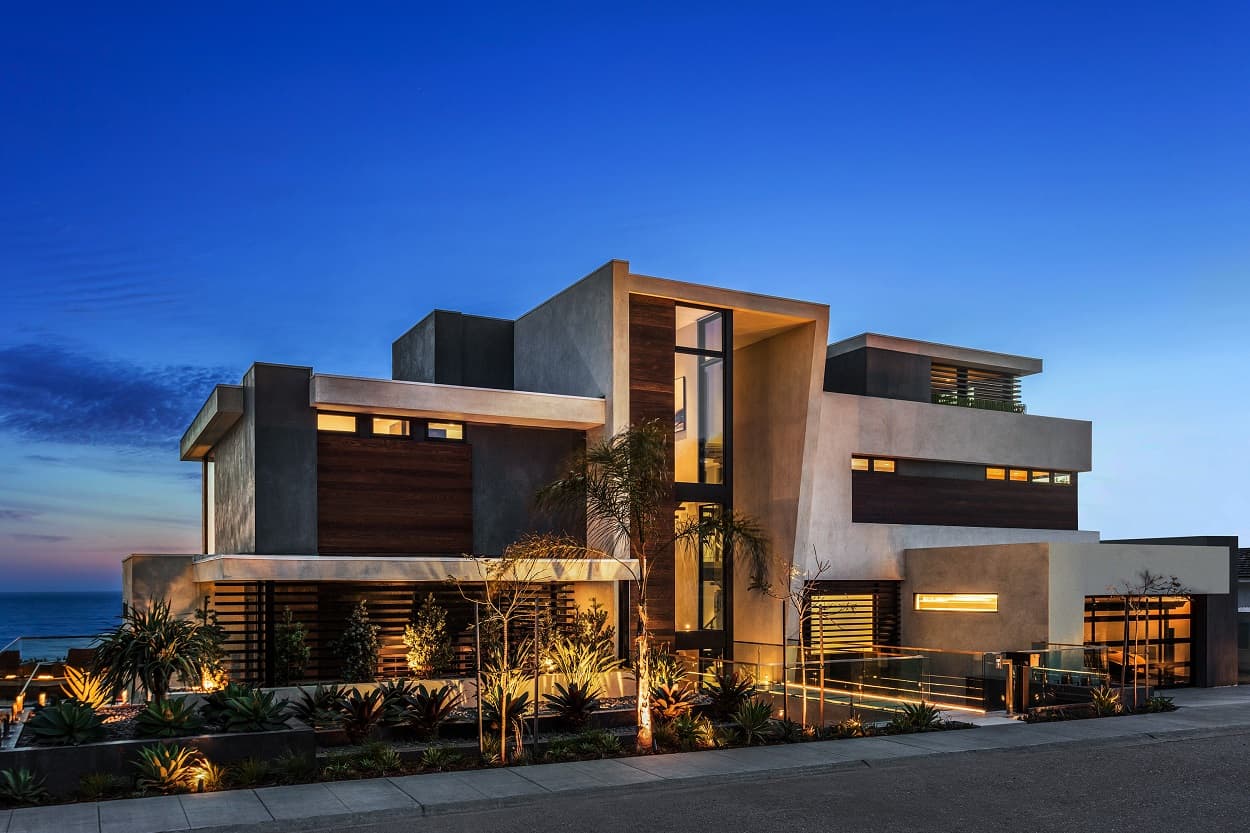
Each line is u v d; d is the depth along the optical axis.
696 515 24.62
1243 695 25.05
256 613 19.58
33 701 19.61
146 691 16.20
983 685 21.33
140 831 11.07
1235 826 11.77
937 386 32.50
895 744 17.06
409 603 21.16
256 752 14.14
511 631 21.27
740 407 28.22
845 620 27.62
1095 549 24.52
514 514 23.06
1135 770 15.20
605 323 23.47
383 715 16.69
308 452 21.00
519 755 15.36
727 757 15.74
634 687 21.27
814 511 27.34
